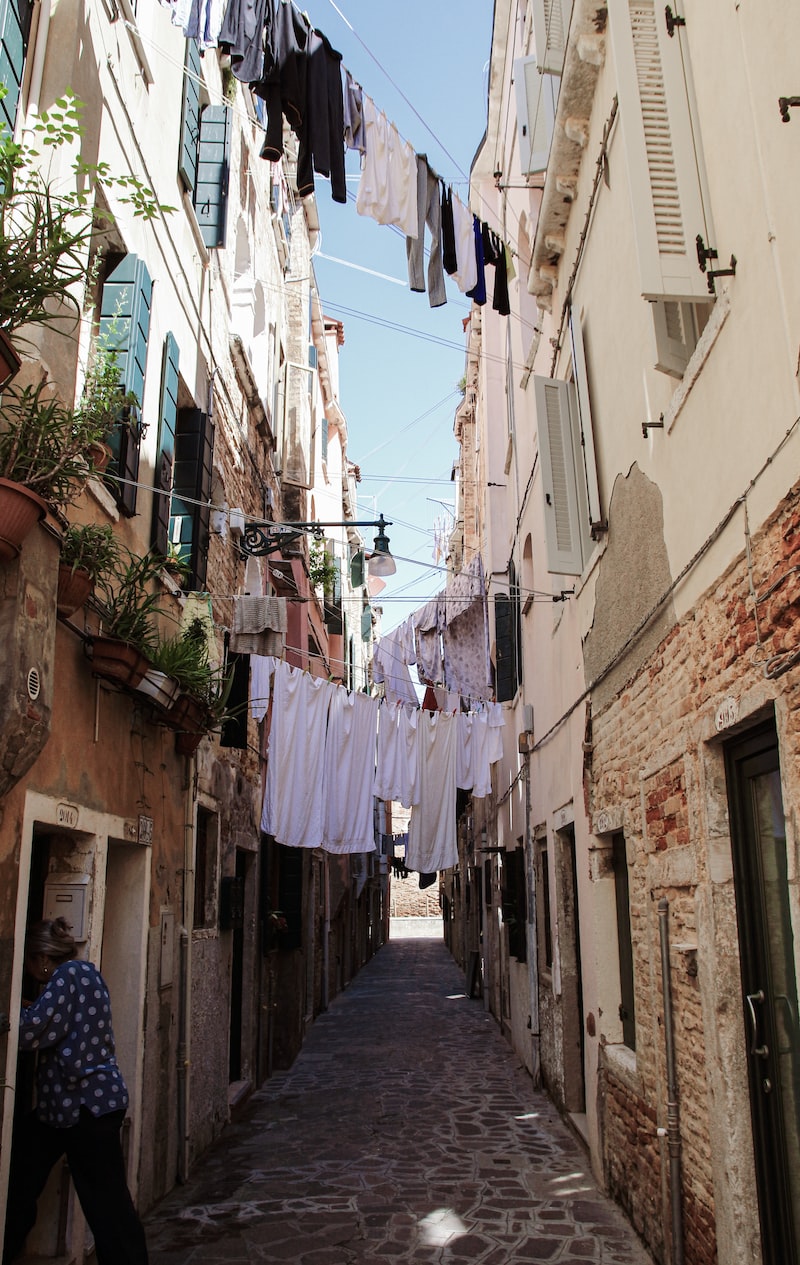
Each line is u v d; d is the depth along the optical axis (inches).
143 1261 151.7
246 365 389.4
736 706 146.5
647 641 205.8
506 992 518.6
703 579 164.6
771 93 126.3
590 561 267.6
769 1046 149.3
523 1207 235.6
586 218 251.0
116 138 209.5
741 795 160.4
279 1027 453.4
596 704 266.8
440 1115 342.0
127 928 222.1
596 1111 261.0
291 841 351.9
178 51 274.8
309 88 197.3
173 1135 254.5
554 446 281.7
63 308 171.3
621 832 253.3
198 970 285.7
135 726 217.8
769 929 150.7
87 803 183.5
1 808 142.2
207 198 306.8
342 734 385.4
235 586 378.9
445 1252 204.4
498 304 249.6
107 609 192.1
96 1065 156.4
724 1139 154.1
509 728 498.9
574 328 266.8
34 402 140.7
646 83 159.9
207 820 319.0
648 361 196.4
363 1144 302.0
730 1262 150.9
